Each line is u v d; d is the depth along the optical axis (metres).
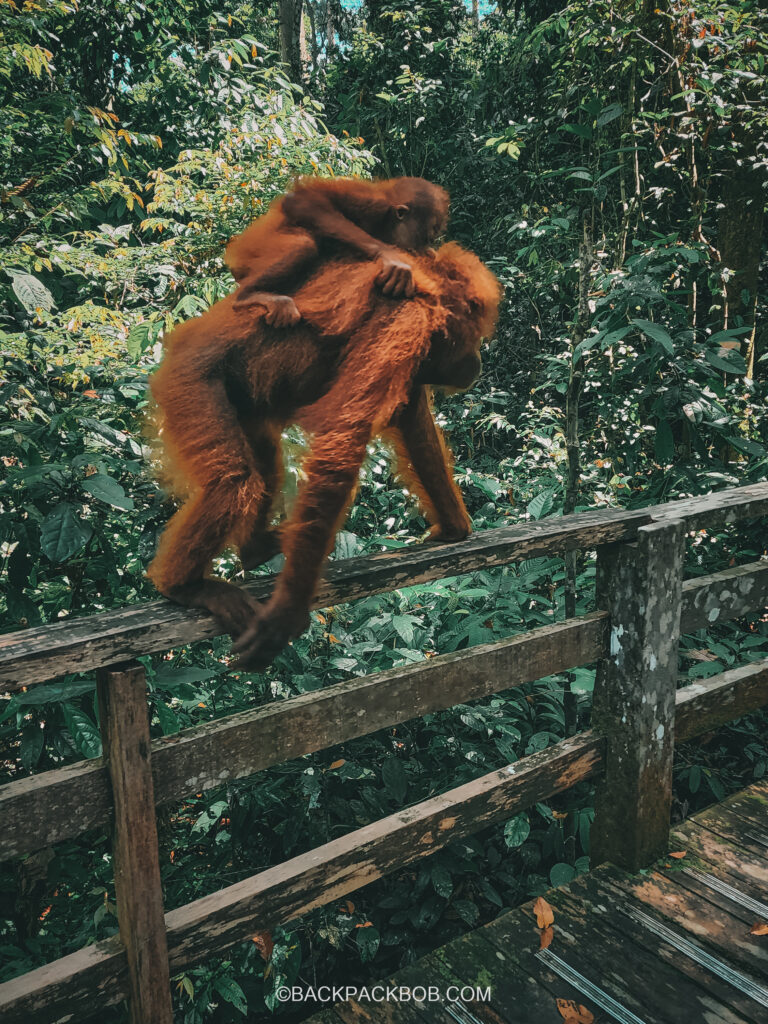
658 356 4.51
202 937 1.95
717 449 5.56
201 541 1.89
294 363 2.00
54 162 6.36
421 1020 2.15
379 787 3.46
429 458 2.36
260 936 2.70
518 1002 2.20
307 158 5.76
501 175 8.22
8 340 3.58
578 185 6.53
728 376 5.48
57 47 7.54
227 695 3.41
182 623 1.82
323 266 2.08
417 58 9.35
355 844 2.19
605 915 2.51
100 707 1.78
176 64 7.70
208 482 1.88
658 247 5.35
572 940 2.41
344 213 2.19
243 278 2.12
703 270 5.54
